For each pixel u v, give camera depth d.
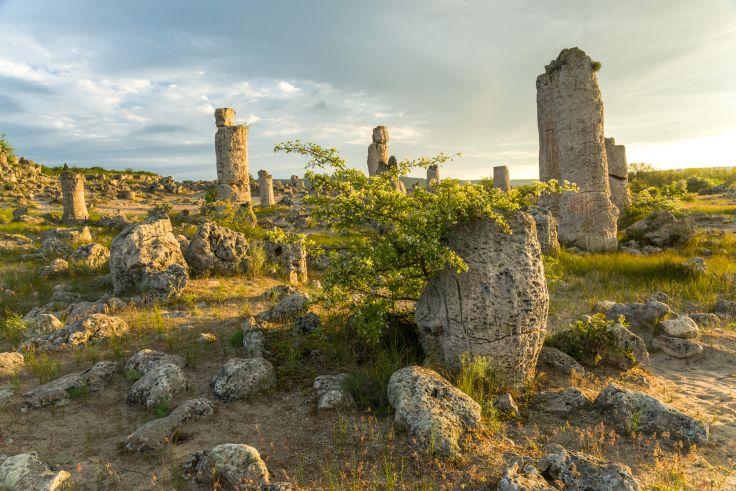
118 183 47.84
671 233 17.59
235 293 10.06
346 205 6.19
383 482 3.72
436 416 4.24
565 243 17.92
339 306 7.72
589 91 17.25
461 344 5.36
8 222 25.52
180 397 5.23
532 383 5.64
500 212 5.47
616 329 6.73
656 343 7.40
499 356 5.29
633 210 24.06
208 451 3.86
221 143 25.80
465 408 4.44
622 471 3.58
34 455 3.94
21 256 15.26
